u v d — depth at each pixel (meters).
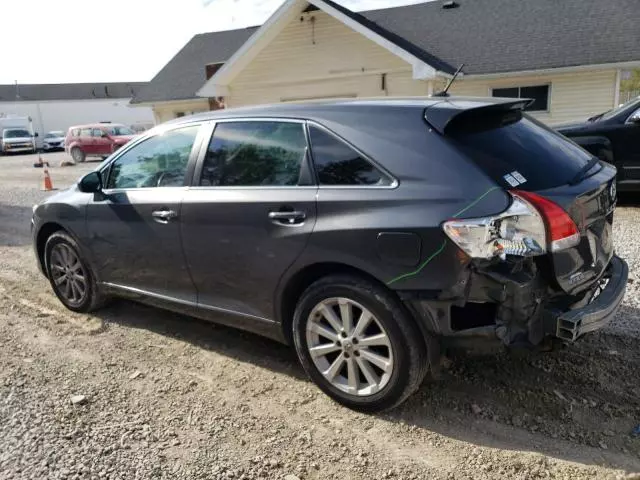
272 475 2.71
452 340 2.84
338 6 16.16
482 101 3.20
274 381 3.60
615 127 8.07
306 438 2.99
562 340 2.89
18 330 4.55
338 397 3.25
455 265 2.71
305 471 2.73
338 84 16.86
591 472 2.65
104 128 27.98
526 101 3.33
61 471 2.74
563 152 3.25
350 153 3.12
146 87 26.06
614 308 3.01
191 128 3.94
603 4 17.95
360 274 3.06
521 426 3.03
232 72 17.89
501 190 2.70
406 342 2.92
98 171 4.46
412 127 3.01
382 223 2.88
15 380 3.68
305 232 3.15
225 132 3.73
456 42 18.36
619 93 15.91
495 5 19.77
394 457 2.82
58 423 3.15
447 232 2.71
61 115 53.53
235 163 3.62
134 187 4.21
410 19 20.69
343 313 3.12
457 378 3.52
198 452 2.89
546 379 3.48
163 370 3.79
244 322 3.65
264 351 4.04
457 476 2.67
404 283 2.85
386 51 15.88
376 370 3.12
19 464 2.80
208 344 4.18
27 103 51.94
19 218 10.41
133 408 3.31
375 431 3.03
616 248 6.21
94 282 4.65
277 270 3.32
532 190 2.77
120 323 4.63
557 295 2.88
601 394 3.30
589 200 2.98
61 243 4.77
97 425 3.13
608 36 16.42
